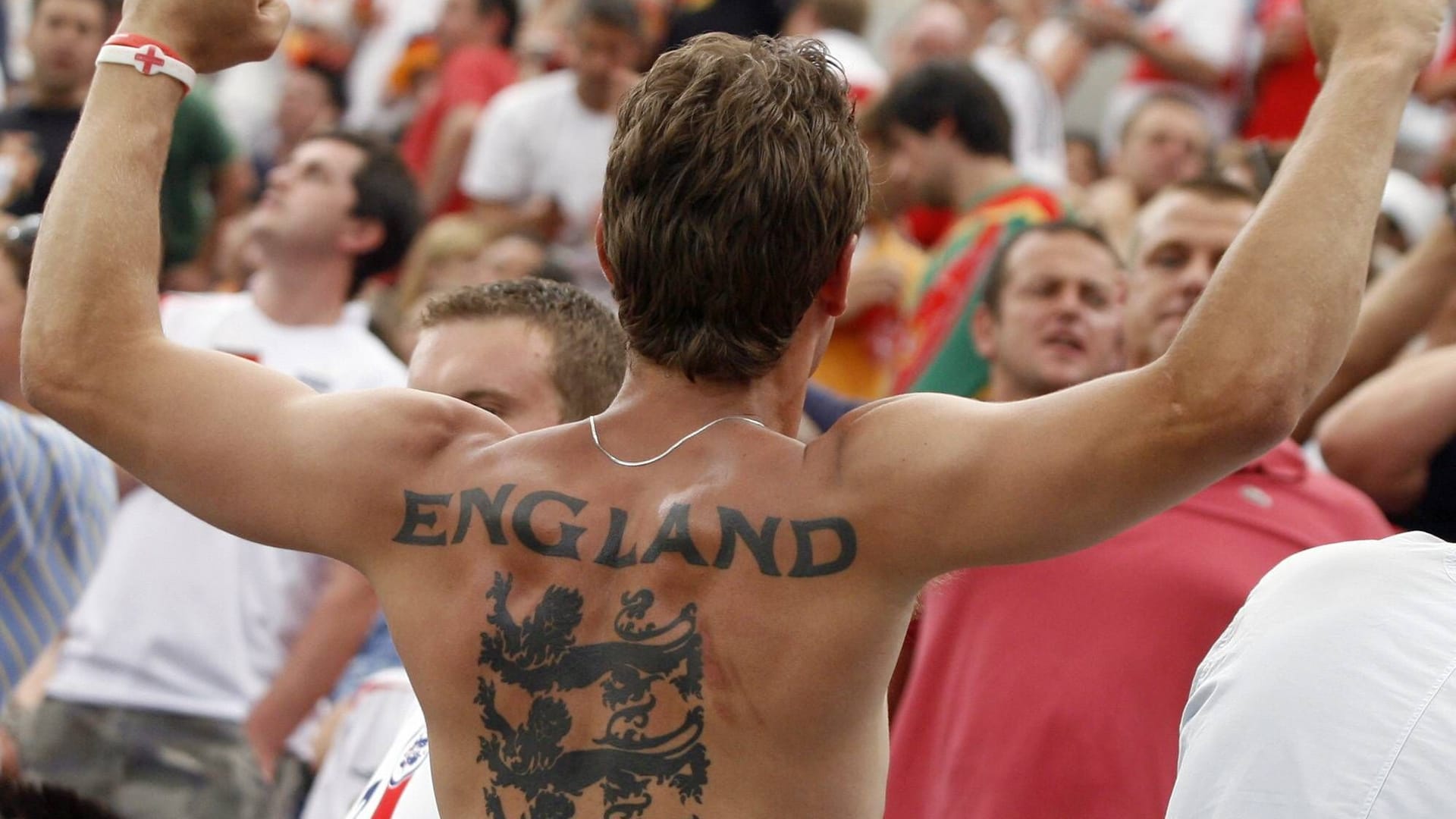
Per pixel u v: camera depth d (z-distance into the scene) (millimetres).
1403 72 3918
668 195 4035
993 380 9359
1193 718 4465
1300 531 7293
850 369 12102
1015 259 9016
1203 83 18781
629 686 3996
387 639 10250
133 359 4281
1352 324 3752
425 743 5223
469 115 18797
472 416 4422
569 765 3986
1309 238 3736
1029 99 18094
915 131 12312
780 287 4055
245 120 23531
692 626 4004
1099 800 6844
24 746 10031
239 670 10125
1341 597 4281
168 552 10188
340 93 22688
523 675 4059
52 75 15188
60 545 9250
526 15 23188
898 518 3949
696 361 4141
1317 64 4168
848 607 3969
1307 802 4031
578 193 16578
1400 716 4043
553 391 6594
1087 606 7090
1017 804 6926
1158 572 7074
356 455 4262
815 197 4023
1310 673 4164
